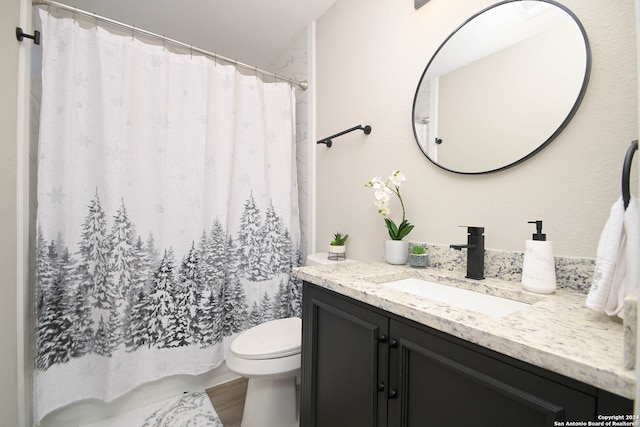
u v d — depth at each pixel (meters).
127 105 1.43
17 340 1.19
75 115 1.34
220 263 1.67
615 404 0.39
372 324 0.80
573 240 0.80
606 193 0.75
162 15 1.82
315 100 1.89
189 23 1.91
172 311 1.54
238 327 1.75
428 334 0.65
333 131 1.73
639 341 0.36
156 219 1.51
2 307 1.09
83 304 1.36
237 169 1.77
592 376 0.40
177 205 1.56
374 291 0.81
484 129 1.00
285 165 1.91
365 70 1.50
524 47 0.91
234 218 1.76
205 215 1.63
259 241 1.82
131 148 1.45
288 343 1.28
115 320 1.39
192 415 1.45
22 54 1.22
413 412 0.69
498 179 0.97
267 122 1.88
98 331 1.39
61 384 1.30
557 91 0.83
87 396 1.36
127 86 1.43
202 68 1.62
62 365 1.31
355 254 1.57
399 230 1.23
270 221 1.86
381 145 1.41
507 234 0.95
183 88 1.58
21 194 1.21
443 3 1.14
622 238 0.56
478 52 1.02
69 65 1.32
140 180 1.47
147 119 1.49
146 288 1.48
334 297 0.96
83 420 1.38
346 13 1.63
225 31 1.99
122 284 1.41
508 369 0.51
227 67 1.71
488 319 0.58
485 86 1.00
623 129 0.72
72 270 1.33
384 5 1.39
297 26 1.95
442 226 1.14
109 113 1.38
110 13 1.79
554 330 0.53
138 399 1.50
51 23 1.29
